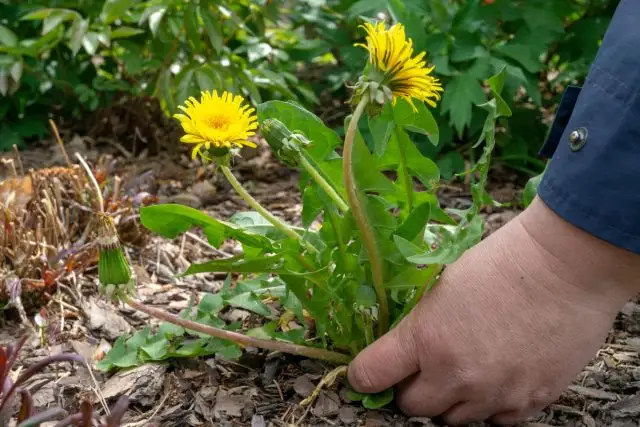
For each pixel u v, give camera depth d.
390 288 0.58
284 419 0.59
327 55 1.30
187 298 0.74
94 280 0.75
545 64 1.10
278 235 0.62
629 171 0.48
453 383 0.54
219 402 0.60
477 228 0.54
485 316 0.52
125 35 0.98
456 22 0.94
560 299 0.51
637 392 0.62
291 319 0.66
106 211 0.79
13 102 1.05
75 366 0.64
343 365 0.61
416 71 0.52
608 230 0.49
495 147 1.03
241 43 1.09
